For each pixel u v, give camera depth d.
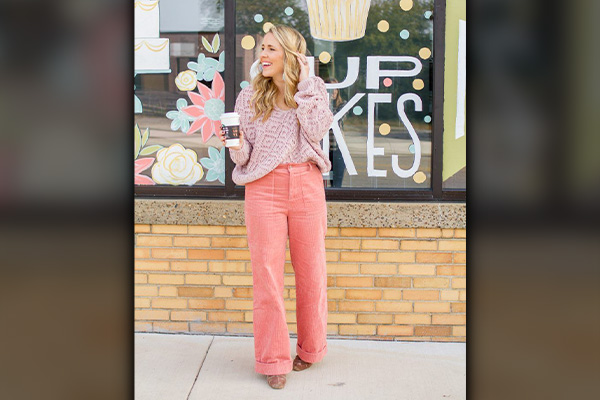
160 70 3.87
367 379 3.36
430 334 3.84
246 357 3.63
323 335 3.44
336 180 3.86
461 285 3.80
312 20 3.79
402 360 3.59
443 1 3.71
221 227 3.85
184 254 3.88
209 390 3.23
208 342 3.82
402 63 3.79
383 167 3.84
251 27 3.81
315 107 3.10
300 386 3.28
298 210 3.19
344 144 3.84
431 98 3.79
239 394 3.19
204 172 3.89
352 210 3.74
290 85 3.13
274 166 3.11
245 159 3.17
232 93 3.82
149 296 3.93
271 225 3.16
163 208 3.82
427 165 3.82
